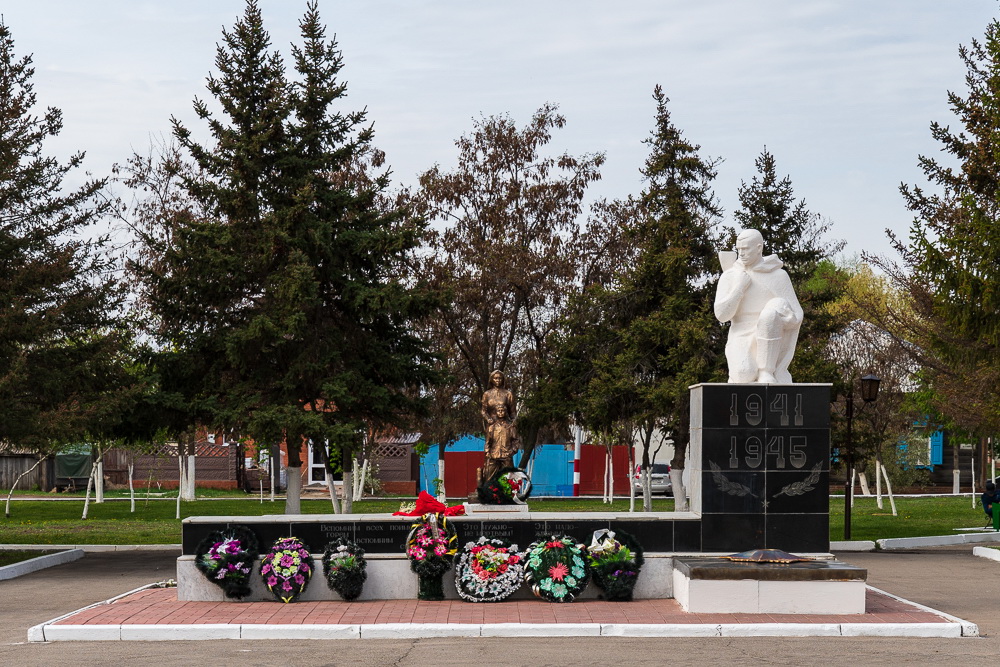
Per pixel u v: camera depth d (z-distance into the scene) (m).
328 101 25.23
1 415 20.50
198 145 24.98
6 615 15.01
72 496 45.22
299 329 23.41
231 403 23.61
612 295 26.73
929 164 26.39
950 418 31.08
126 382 23.19
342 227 25.06
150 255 32.22
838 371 28.50
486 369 30.80
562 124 30.98
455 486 45.88
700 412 15.35
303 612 13.98
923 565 21.53
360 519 15.30
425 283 25.81
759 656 11.31
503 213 30.31
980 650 11.66
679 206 26.83
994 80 23.91
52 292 22.75
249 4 25.16
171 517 33.34
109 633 12.77
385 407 24.14
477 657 11.34
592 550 14.84
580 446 46.22
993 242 22.73
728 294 15.58
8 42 23.52
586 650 11.73
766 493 15.18
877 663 10.89
